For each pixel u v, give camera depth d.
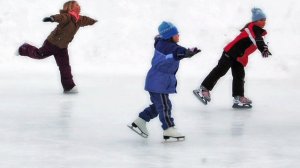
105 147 8.62
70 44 20.02
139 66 19.45
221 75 12.53
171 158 7.98
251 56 18.88
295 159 7.98
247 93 14.64
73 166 7.49
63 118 10.96
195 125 10.46
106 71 18.77
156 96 8.91
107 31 20.39
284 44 19.55
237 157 8.06
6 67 19.02
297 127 10.36
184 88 15.35
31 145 8.69
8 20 20.70
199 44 19.81
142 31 20.44
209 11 20.78
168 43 8.70
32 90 14.77
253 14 12.42
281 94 14.54
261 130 10.05
